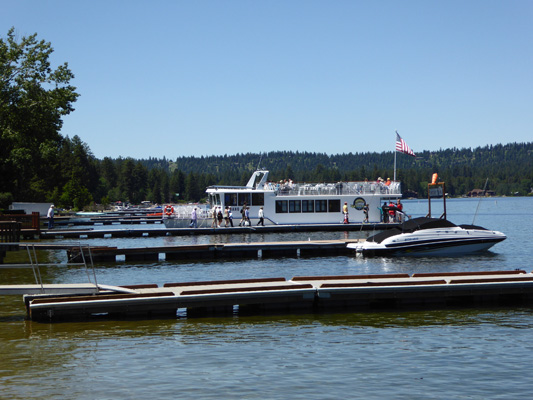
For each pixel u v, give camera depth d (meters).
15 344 16.30
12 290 19.72
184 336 17.22
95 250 35.75
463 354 15.10
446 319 19.28
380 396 12.16
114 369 14.04
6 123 56.56
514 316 19.66
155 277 29.48
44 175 130.00
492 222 82.38
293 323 18.88
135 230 52.91
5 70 54.88
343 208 56.44
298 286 20.69
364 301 21.25
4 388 12.70
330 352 15.43
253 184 57.97
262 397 12.12
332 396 12.17
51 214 61.78
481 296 21.89
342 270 31.00
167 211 63.34
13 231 33.56
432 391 12.43
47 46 56.56
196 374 13.64
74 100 57.28
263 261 35.88
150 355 15.23
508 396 12.12
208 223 55.97
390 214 56.53
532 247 41.53
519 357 14.79
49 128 59.03
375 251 36.44
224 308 20.39
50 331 17.80
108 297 19.36
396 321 19.05
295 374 13.61
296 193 56.59
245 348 15.91
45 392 12.44
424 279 22.94
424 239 36.28
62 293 20.08
